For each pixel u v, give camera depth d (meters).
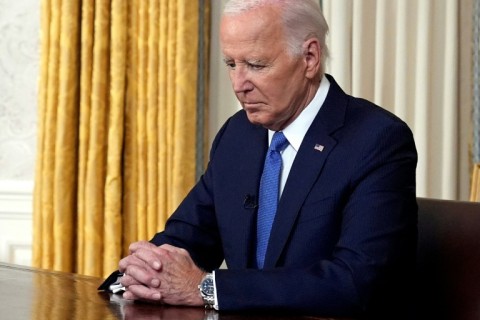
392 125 3.04
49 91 5.65
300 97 3.08
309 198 3.01
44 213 5.67
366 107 3.14
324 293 2.69
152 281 2.69
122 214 5.63
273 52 2.96
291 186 3.04
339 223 2.99
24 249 5.94
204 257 3.41
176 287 2.70
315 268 2.76
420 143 5.31
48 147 5.66
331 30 5.41
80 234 5.64
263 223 3.12
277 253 3.00
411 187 3.01
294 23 2.99
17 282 2.96
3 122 5.98
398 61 5.35
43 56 5.66
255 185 3.17
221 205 3.24
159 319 2.41
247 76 2.99
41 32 5.66
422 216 3.08
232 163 3.30
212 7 5.75
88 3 5.58
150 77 5.54
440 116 5.37
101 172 5.62
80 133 5.63
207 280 2.70
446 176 5.31
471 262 2.79
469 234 2.84
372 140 3.00
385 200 2.91
